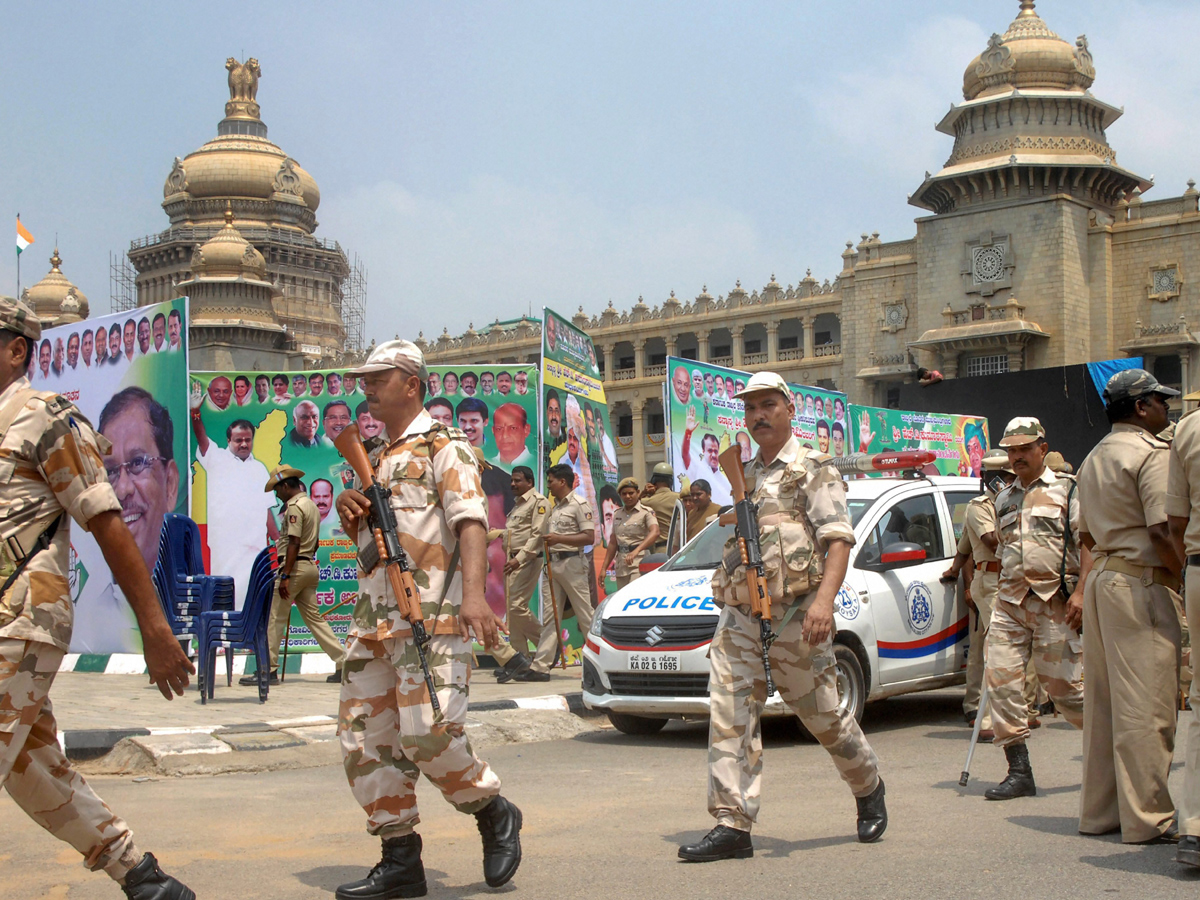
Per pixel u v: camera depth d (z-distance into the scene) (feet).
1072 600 22.31
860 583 32.71
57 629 12.59
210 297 250.98
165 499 44.24
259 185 315.17
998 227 181.88
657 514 47.96
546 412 49.85
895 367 192.95
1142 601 18.26
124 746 27.58
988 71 187.01
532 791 24.00
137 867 13.82
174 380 44.16
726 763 17.49
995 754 28.27
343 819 20.89
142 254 316.19
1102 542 18.94
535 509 43.42
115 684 40.98
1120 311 179.11
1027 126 184.96
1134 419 19.06
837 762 18.20
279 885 16.10
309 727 30.45
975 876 16.01
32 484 12.67
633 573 44.57
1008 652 22.77
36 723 13.16
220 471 48.65
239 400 48.78
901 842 18.30
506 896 15.31
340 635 47.83
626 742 32.27
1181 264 174.60
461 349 262.88
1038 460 23.40
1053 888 15.34
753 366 229.66
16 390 12.85
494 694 38.32
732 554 17.84
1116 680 18.31
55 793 13.24
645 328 244.42
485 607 14.97
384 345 16.17
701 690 30.78
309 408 48.83
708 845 17.17
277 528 48.67
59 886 16.11
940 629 34.83
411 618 14.88
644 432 245.24
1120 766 18.24
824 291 220.84
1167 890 15.23
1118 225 180.24
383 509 15.34
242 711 33.68
